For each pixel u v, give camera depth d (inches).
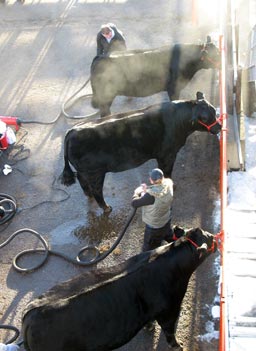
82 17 545.3
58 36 517.3
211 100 403.5
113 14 542.6
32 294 278.5
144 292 219.1
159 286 221.1
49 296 213.0
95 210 325.4
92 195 321.1
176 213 315.6
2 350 227.5
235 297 253.9
